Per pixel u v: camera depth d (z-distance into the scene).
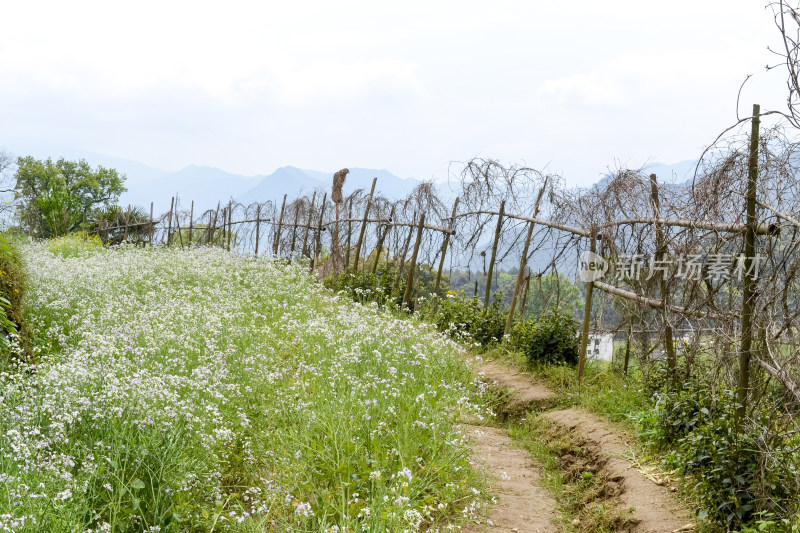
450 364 9.09
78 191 61.53
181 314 9.61
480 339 12.05
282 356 8.98
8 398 5.14
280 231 20.95
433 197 14.07
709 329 5.82
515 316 12.22
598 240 8.93
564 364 9.89
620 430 7.15
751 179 4.85
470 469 6.12
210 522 4.62
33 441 4.59
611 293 8.58
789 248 4.42
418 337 9.92
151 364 6.83
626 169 7.72
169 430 5.06
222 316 9.93
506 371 10.34
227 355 7.82
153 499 4.47
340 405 6.38
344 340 8.85
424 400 6.88
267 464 5.60
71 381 5.38
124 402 5.11
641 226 7.52
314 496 5.16
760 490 4.45
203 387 6.33
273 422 6.39
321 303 13.80
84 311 9.26
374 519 4.48
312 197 19.83
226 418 6.15
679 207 6.33
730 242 5.28
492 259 12.48
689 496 5.27
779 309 4.55
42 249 17.73
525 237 11.57
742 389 5.05
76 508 4.01
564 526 5.57
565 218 10.23
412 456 5.63
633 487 5.69
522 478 6.71
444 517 5.36
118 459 4.55
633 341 7.90
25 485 3.91
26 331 7.86
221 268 15.52
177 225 24.58
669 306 6.81
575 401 8.61
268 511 4.66
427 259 14.25
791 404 4.45
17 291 7.82
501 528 5.33
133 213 28.77
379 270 17.33
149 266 14.86
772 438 4.45
